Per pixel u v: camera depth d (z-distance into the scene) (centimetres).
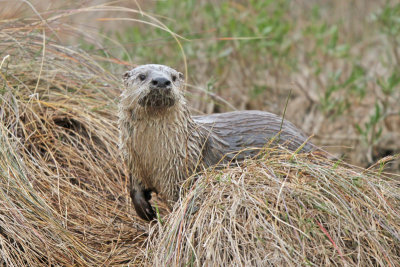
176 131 1148
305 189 1062
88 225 1268
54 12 1596
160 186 1195
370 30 2447
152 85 1086
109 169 1423
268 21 2088
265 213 1023
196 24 2181
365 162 1809
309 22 2459
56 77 1531
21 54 1486
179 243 1023
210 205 1062
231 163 1203
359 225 1046
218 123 1273
